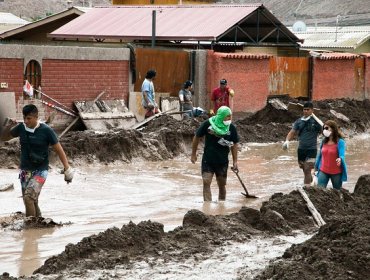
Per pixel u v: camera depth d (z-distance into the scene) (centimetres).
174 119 2944
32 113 1581
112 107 3123
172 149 2691
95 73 3091
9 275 1230
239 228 1497
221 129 1867
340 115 3688
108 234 1352
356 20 9788
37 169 1602
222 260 1294
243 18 3988
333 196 1720
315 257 1191
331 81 4262
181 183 2178
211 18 4016
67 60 2986
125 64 3203
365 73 4559
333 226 1314
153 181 2186
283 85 3962
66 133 2856
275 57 3900
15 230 1537
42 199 1867
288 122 3488
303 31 6003
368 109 3991
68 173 1619
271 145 3089
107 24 4206
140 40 4119
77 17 4456
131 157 2520
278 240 1442
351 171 2472
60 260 1266
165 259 1291
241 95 3681
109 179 2186
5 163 2286
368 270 1152
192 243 1387
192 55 3519
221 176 1903
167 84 3422
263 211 1617
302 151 2156
